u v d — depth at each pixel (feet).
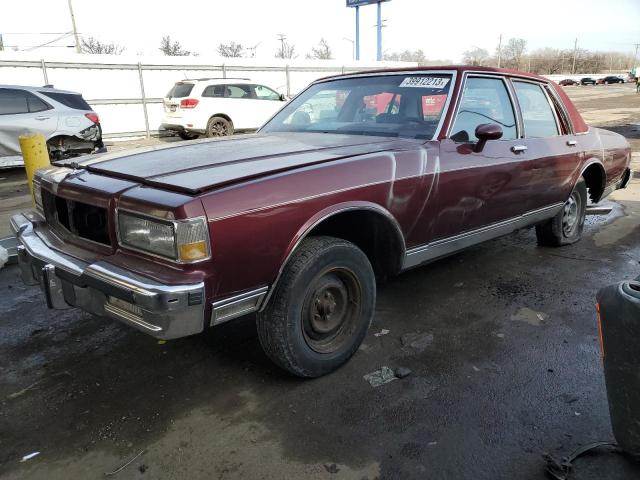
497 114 12.73
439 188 10.68
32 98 32.68
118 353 10.53
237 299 7.89
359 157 9.52
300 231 8.37
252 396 9.04
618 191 25.76
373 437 7.99
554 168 14.23
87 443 7.89
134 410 8.68
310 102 13.92
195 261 7.24
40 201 10.19
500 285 13.99
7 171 35.40
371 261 10.93
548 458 7.30
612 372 6.17
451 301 12.97
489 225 12.64
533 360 10.21
